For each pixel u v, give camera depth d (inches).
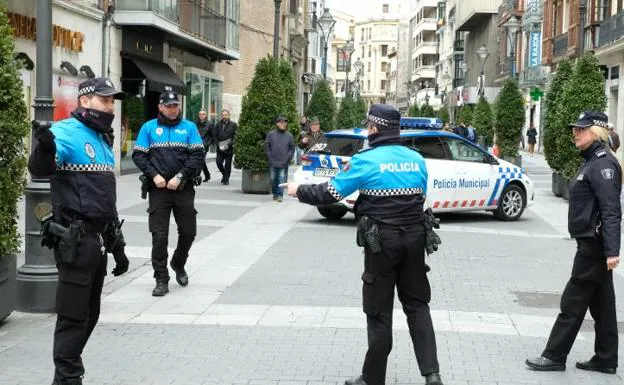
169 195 323.0
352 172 201.6
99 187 195.3
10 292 267.7
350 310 296.5
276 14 905.5
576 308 226.4
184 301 309.7
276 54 908.0
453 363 233.9
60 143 190.1
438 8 3841.0
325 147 550.6
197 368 226.4
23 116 257.9
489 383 217.2
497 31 2519.7
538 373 227.8
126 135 941.2
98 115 197.0
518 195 597.3
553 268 400.5
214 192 759.1
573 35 1373.0
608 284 227.8
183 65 1157.7
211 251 426.3
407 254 202.4
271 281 349.4
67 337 194.1
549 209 685.3
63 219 192.4
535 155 1840.6
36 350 241.0
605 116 227.1
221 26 1219.2
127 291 327.0
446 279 364.5
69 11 762.8
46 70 283.3
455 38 3159.5
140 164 318.0
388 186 201.0
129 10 879.1
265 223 544.1
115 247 207.2
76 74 775.1
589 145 226.5
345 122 1871.3
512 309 308.0
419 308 206.7
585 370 231.8
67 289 192.5
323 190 201.9
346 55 1898.4
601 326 229.1
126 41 914.7
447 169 555.5
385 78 6368.1
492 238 501.0
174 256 334.6
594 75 743.1
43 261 289.1
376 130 205.9
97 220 195.3
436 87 3890.3
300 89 2223.2
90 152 194.9
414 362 234.1
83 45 802.2
